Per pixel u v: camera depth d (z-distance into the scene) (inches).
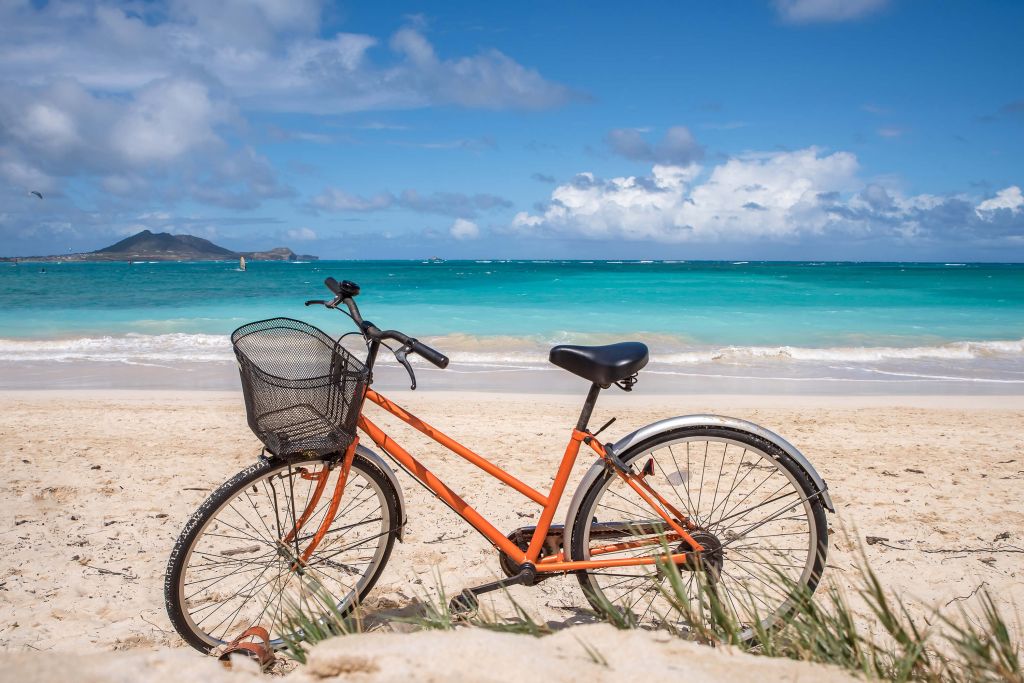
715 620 94.2
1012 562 144.6
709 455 230.7
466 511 112.8
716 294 1070.4
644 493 110.0
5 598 129.1
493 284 1331.2
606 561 109.2
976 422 298.5
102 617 123.3
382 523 117.0
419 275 1855.3
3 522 167.2
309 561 113.7
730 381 421.7
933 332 642.8
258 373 93.0
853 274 1932.8
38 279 1561.3
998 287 1228.5
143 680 67.7
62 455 231.9
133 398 345.7
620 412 315.0
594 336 610.9
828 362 497.7
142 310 839.1
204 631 113.9
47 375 426.3
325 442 101.5
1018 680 78.5
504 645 74.4
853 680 75.4
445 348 550.0
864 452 242.1
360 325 108.2
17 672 66.7
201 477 206.8
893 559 146.1
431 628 98.7
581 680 69.4
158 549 152.9
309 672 69.8
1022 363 495.2
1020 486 199.3
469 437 261.1
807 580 109.7
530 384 407.8
